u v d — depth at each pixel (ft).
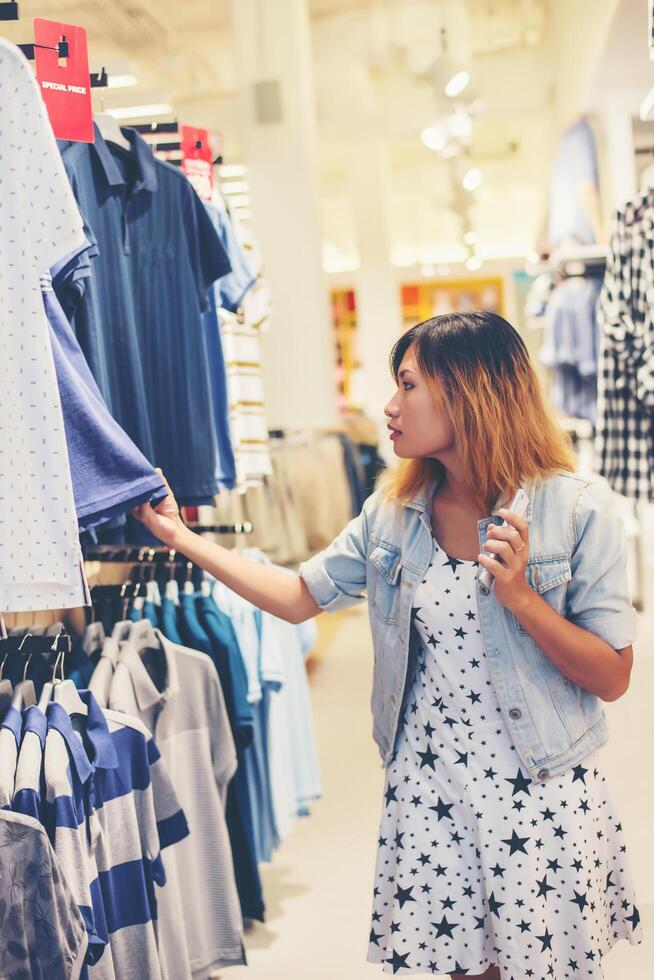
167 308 7.86
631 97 23.86
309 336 29.22
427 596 5.53
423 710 5.61
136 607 8.45
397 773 5.71
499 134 48.24
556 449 5.59
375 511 6.01
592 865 5.40
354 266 65.77
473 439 5.44
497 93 37.65
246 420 11.19
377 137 37.68
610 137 23.73
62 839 5.44
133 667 7.13
